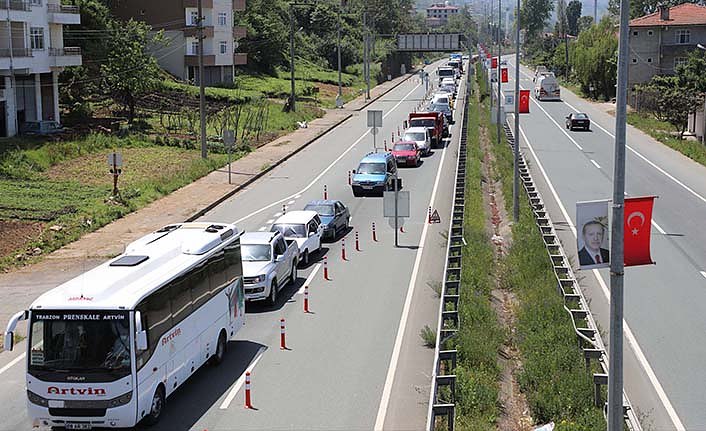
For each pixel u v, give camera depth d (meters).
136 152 51.12
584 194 38.94
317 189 41.84
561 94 102.50
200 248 17.39
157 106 68.56
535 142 58.78
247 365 18.17
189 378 17.44
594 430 13.09
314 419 15.14
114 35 61.66
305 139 60.06
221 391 16.64
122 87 59.88
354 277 25.83
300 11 132.00
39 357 14.19
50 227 32.41
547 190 40.06
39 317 14.22
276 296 23.22
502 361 18.03
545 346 17.47
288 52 112.81
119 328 14.12
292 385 16.89
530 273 23.58
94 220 33.88
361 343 19.50
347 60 125.50
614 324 11.59
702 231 31.55
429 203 37.72
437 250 29.25
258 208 37.31
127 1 84.12
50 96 58.44
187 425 14.92
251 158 51.44
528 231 28.75
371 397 16.17
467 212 32.59
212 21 84.75
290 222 28.17
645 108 72.88
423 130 53.09
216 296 18.14
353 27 142.50
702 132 57.81
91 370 14.05
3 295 24.64
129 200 37.75
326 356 18.64
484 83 104.50
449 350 16.81
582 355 16.69
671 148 55.91
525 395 15.98
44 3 56.19
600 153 53.28
